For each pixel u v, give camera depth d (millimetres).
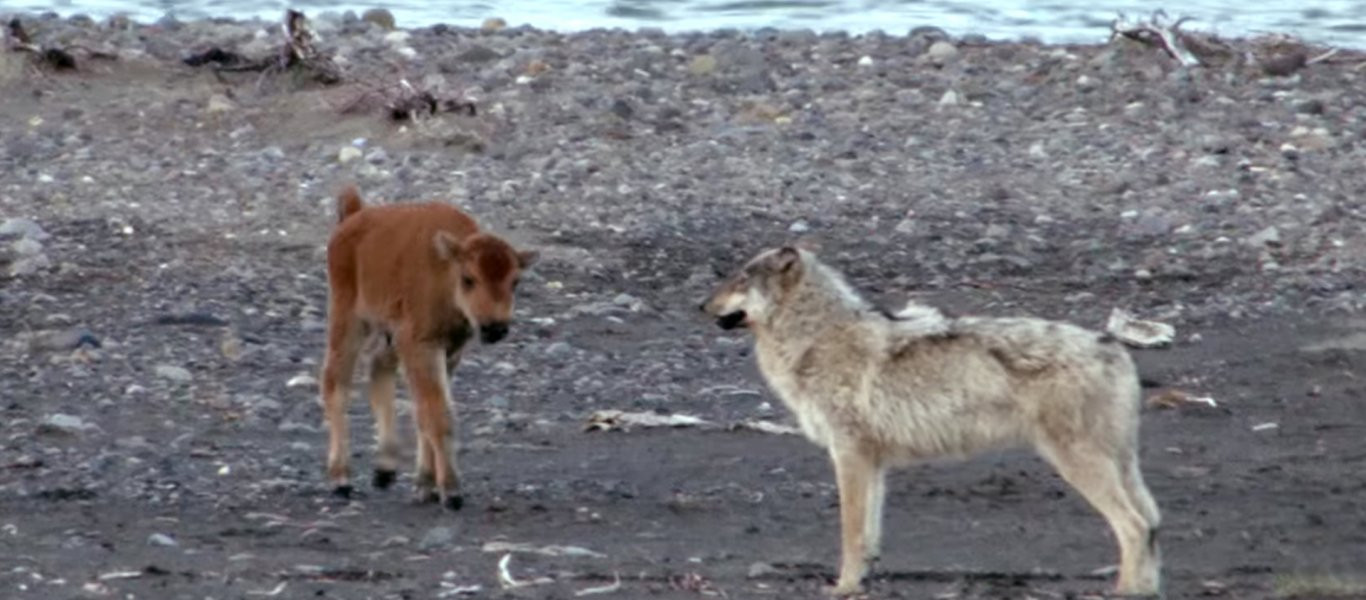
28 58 81750
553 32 98125
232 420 48250
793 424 48750
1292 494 42625
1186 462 45406
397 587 34094
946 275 63406
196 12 121750
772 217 69188
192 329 56156
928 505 41719
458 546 37594
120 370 52062
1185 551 38031
